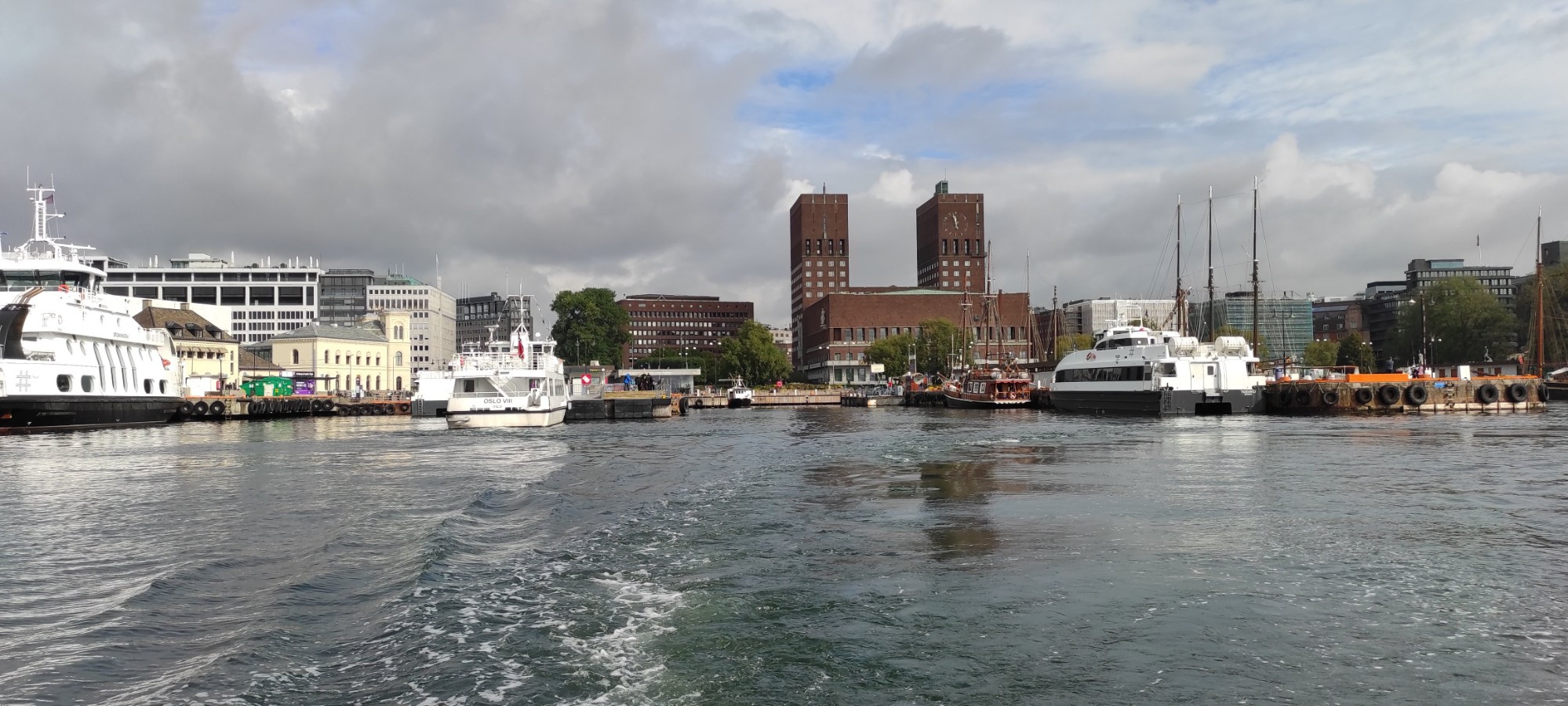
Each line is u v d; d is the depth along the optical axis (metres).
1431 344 157.50
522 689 12.02
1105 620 15.12
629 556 20.42
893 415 107.62
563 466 42.06
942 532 23.09
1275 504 27.12
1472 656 13.41
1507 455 42.16
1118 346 95.44
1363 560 19.42
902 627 14.83
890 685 12.30
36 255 89.94
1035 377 138.88
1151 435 57.62
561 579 18.16
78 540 23.05
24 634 14.72
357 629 14.72
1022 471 36.94
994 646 13.87
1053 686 12.27
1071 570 18.59
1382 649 13.70
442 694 11.83
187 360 140.62
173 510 28.25
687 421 95.88
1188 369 84.12
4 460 47.59
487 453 51.03
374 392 157.75
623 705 11.52
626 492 31.80
